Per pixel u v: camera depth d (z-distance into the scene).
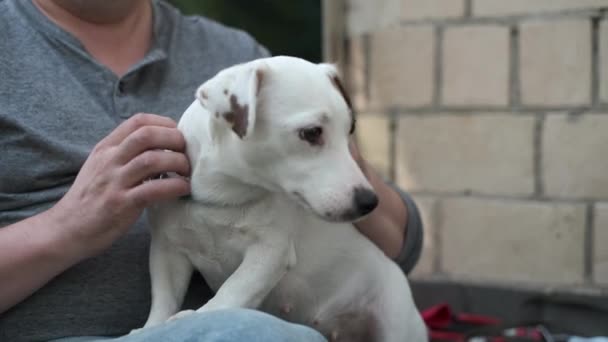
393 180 3.53
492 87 3.32
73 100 2.05
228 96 1.78
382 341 2.26
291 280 2.15
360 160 2.18
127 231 2.00
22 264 1.82
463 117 3.37
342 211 1.80
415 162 3.48
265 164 1.85
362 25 3.60
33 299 1.93
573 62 3.20
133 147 1.84
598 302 3.04
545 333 2.88
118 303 1.99
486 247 3.37
